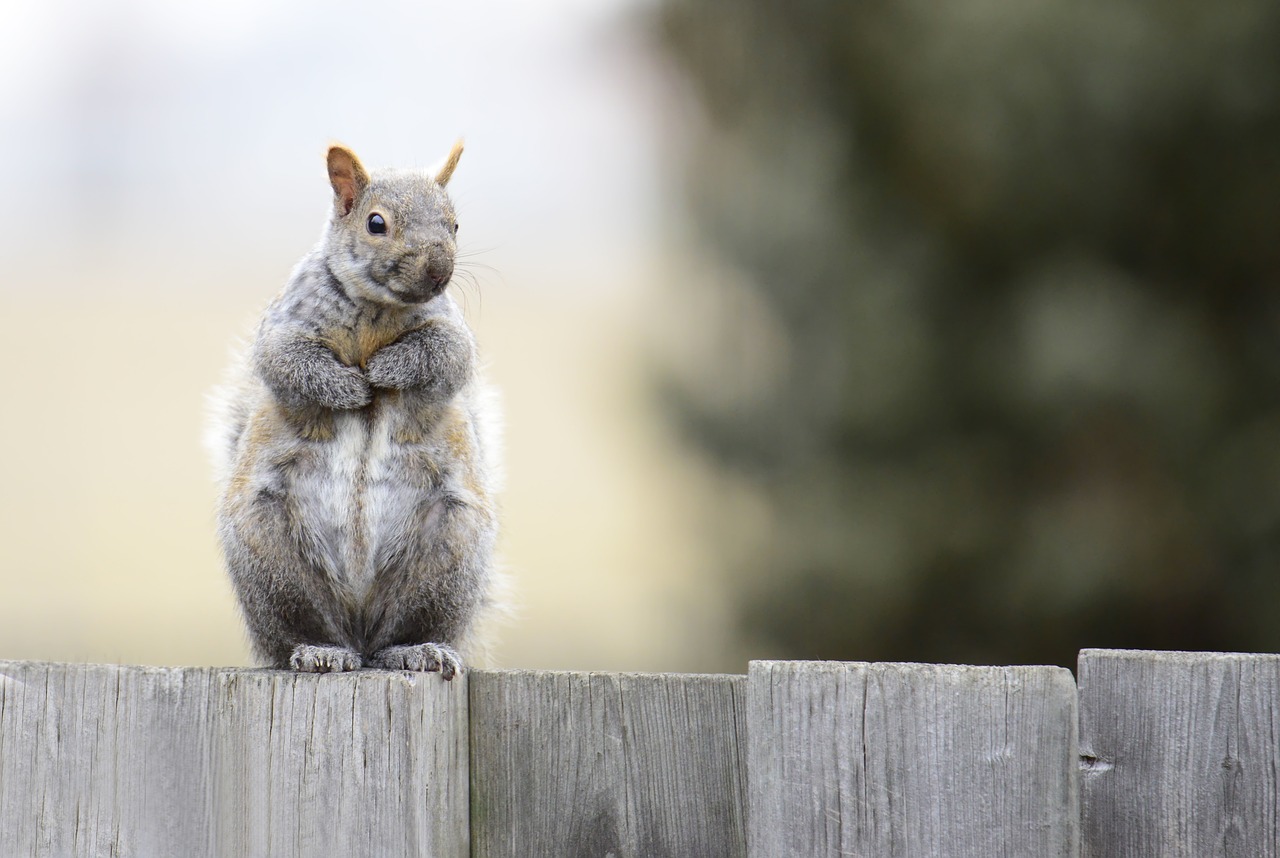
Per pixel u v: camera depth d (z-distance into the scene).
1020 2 15.41
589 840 6.66
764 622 17.56
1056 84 15.53
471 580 9.02
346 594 9.08
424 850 6.54
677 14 18.50
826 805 6.22
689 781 6.58
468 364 9.12
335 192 9.34
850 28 17.06
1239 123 15.39
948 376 16.69
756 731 6.32
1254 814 5.88
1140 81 15.25
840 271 17.14
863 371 16.78
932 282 16.81
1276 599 15.41
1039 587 15.97
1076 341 15.53
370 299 9.08
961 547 16.47
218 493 9.62
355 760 6.63
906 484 16.73
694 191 18.41
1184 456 15.67
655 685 6.64
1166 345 15.54
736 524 17.98
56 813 6.79
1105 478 15.98
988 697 6.09
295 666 8.09
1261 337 15.90
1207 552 15.64
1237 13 14.97
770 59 17.94
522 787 6.76
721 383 17.98
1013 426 16.38
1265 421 15.67
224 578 9.79
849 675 6.23
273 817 6.66
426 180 9.54
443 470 9.05
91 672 6.85
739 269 17.80
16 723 6.86
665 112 18.72
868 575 16.67
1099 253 16.20
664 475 18.98
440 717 6.66
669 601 18.50
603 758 6.68
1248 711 5.92
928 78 16.12
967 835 6.06
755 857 6.27
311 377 8.72
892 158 17.05
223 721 6.74
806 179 17.30
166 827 6.73
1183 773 5.97
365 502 8.97
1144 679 6.03
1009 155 15.95
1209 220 15.80
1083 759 6.06
